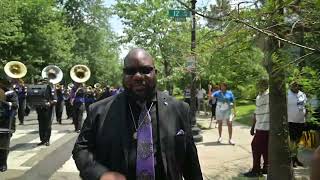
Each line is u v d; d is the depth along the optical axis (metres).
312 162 1.54
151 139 3.05
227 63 4.80
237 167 9.41
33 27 37.34
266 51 4.07
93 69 66.12
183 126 3.14
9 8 27.44
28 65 36.88
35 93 12.62
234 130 16.66
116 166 3.02
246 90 5.26
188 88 25.42
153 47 23.39
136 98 3.11
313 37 3.75
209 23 4.11
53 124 19.72
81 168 3.01
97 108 3.19
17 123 19.70
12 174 8.96
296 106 8.78
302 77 3.90
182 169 3.19
